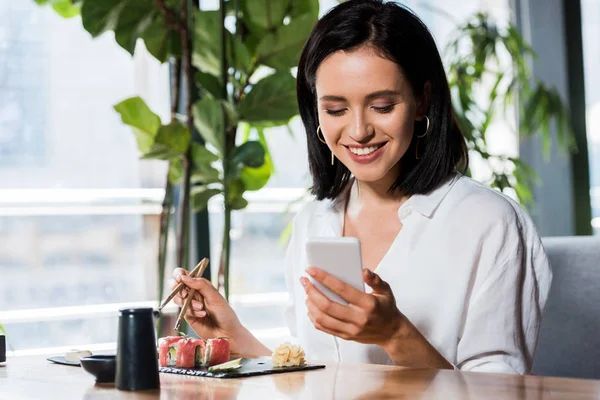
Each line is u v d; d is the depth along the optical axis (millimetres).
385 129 1608
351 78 1588
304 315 1881
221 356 1475
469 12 3789
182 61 2912
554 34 3898
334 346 1810
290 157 3439
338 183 1883
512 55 3445
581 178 3900
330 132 1651
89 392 1244
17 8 2980
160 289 2826
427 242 1738
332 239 1326
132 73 3168
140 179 3166
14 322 2961
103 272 3102
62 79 3043
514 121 3828
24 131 2984
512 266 1675
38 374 1479
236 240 3340
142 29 2779
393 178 1802
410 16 1646
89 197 3080
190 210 3154
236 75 3049
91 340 3086
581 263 2264
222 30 2773
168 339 1477
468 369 1645
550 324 2277
